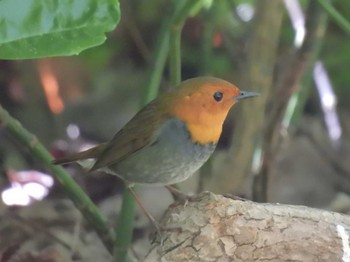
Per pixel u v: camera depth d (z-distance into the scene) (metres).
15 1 5.84
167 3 15.22
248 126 11.02
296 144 14.51
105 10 5.94
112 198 12.85
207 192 7.80
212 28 12.59
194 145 8.66
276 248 7.34
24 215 11.75
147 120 8.65
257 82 10.98
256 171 11.19
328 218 7.54
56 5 5.89
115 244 8.66
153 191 12.85
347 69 15.15
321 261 7.33
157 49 9.11
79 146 14.04
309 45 11.06
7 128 8.55
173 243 7.48
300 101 11.38
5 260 10.80
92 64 15.62
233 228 7.39
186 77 15.38
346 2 14.06
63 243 10.98
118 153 8.71
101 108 15.45
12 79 14.72
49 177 12.30
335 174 14.19
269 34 10.95
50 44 5.86
